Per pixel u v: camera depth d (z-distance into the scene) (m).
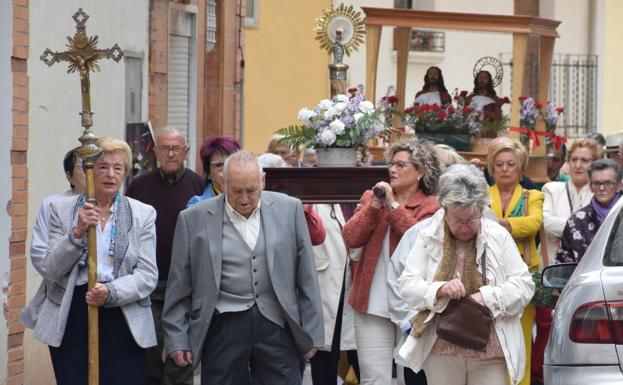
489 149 12.09
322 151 11.77
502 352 8.95
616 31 32.41
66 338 9.38
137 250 9.48
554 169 19.62
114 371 9.41
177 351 9.38
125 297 9.28
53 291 9.40
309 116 11.74
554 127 20.61
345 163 11.75
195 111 18.28
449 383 9.15
